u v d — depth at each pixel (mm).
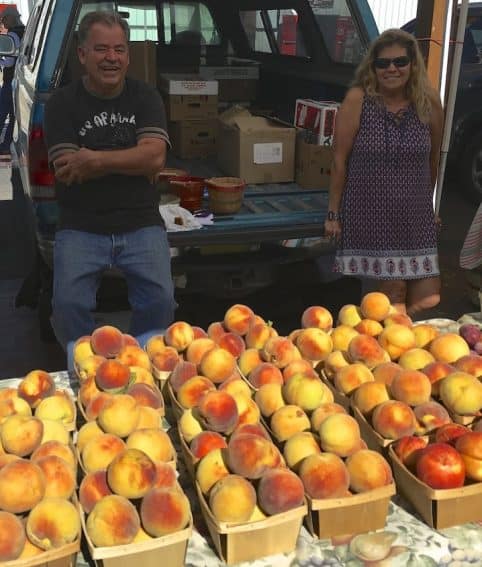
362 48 4707
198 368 1925
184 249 3652
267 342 2021
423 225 3467
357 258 3498
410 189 3389
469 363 1918
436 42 3752
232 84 6090
